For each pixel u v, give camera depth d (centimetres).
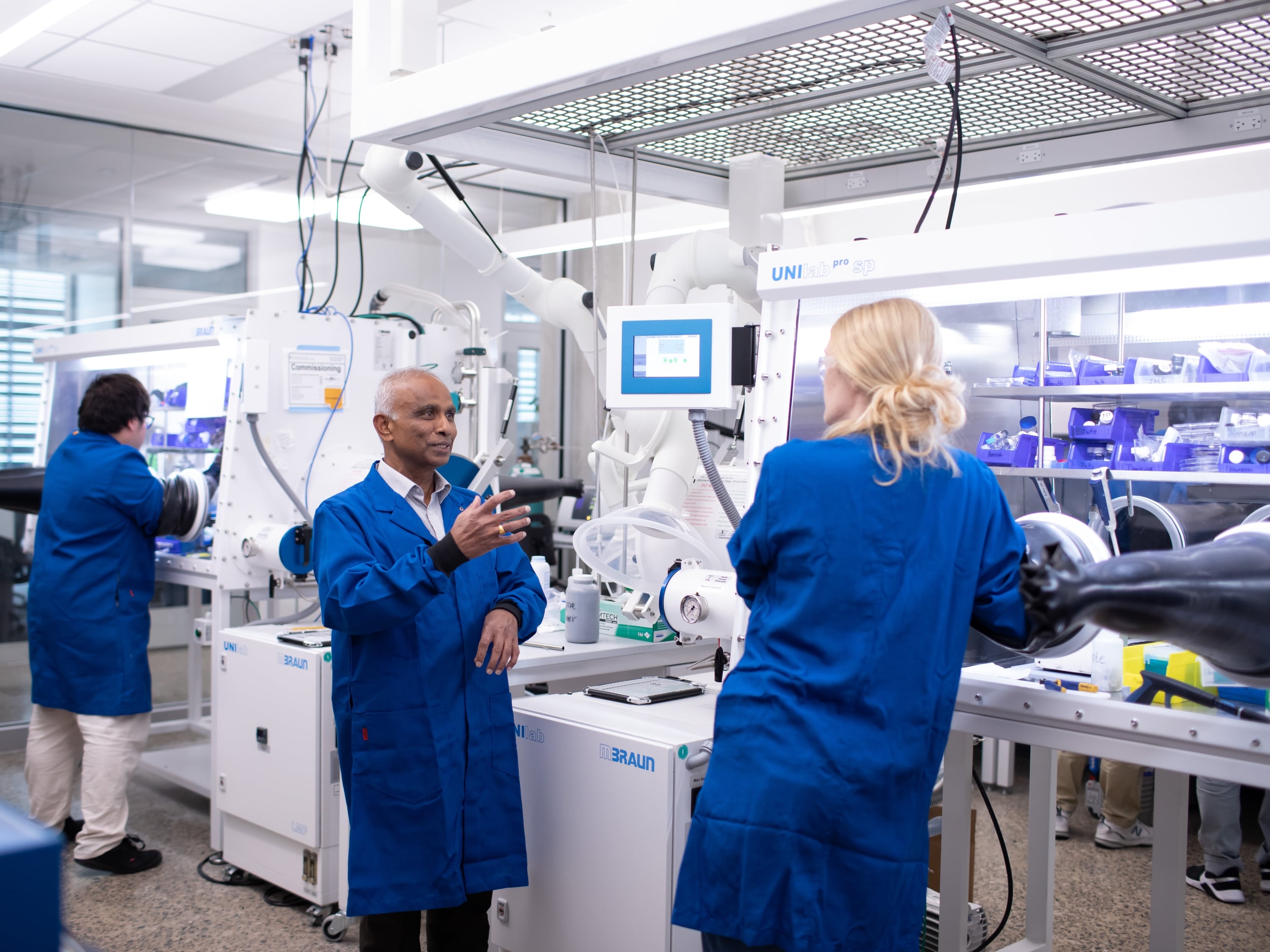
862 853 130
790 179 271
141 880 302
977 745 398
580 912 207
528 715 218
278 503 338
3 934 39
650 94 202
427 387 204
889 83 193
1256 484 173
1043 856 236
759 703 137
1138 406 197
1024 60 178
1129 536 194
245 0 373
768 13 143
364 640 191
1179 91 199
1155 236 148
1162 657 160
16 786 392
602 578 302
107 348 402
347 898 188
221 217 535
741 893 131
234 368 334
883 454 137
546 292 323
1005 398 206
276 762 283
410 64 203
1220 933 274
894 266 172
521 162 227
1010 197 369
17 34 396
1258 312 182
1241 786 340
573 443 655
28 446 478
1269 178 316
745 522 146
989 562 140
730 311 206
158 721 480
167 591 514
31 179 482
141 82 453
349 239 580
